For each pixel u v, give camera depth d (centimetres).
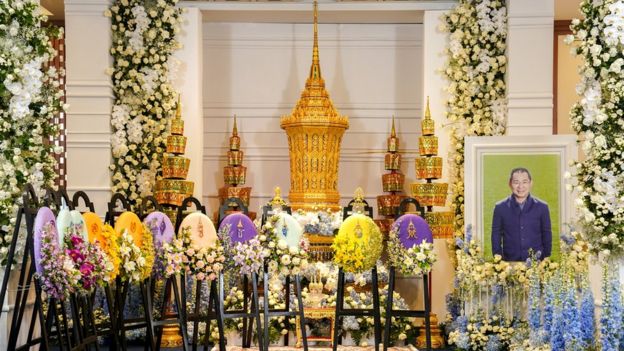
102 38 794
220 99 933
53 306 459
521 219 686
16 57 509
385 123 934
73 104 794
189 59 829
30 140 525
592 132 533
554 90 931
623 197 508
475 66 816
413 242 631
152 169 810
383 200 852
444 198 739
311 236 772
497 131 800
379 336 636
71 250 450
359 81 935
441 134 825
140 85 812
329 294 753
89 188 791
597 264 537
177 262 588
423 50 841
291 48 937
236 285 760
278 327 717
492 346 657
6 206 493
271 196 929
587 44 531
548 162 688
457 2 830
